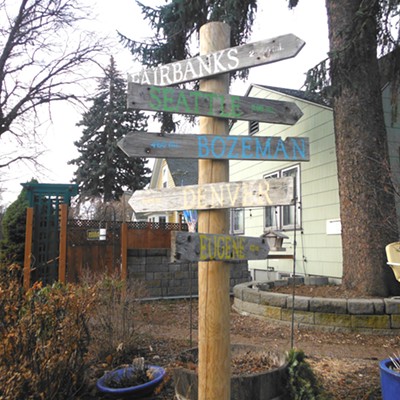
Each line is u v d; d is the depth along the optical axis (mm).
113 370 3789
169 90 2498
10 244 9961
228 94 2623
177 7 8562
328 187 9094
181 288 9031
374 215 6590
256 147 2557
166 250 9016
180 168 25266
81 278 6723
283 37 2482
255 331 6012
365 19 6137
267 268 11461
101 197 26078
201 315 2463
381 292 6441
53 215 8531
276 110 2723
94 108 26047
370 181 6660
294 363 3105
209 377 2387
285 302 6316
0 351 2793
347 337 5621
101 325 4402
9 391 2664
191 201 2510
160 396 3504
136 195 2662
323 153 9320
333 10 7156
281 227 10711
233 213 13484
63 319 3340
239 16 7973
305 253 9742
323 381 3812
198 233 2236
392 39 6598
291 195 2234
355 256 6719
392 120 7605
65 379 3311
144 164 27766
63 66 13109
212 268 2461
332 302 5934
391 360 3146
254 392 2859
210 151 2504
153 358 4383
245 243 2453
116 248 8578
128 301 4820
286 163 10680
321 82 6395
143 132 2412
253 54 2535
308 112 9906
